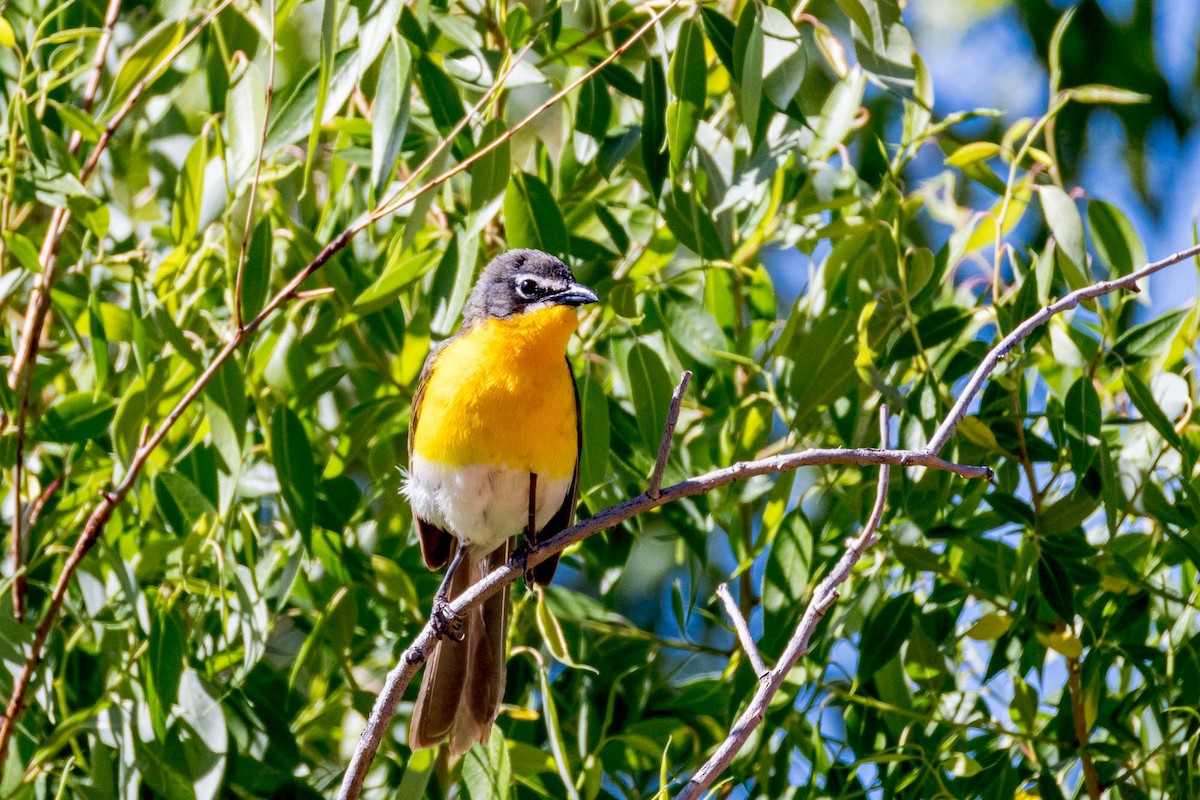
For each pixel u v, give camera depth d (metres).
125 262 10.88
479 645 10.17
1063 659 11.15
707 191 10.55
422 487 10.66
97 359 10.15
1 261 10.86
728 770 10.02
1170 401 10.04
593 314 11.62
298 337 10.59
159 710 9.42
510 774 9.59
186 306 10.37
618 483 11.14
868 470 10.55
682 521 10.99
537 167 11.62
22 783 9.49
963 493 10.30
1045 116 10.02
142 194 12.20
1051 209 9.94
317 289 10.59
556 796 10.50
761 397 10.70
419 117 11.05
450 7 11.30
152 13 11.41
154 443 9.50
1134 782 9.95
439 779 10.45
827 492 11.82
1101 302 10.23
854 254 10.47
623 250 10.96
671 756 10.98
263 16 10.77
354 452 10.65
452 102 10.30
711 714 10.79
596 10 10.98
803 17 10.68
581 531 8.66
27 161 10.42
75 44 11.40
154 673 9.45
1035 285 9.91
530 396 10.29
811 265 11.21
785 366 11.02
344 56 10.06
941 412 9.92
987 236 10.73
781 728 10.20
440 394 10.44
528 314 10.33
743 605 11.27
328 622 10.23
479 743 9.83
